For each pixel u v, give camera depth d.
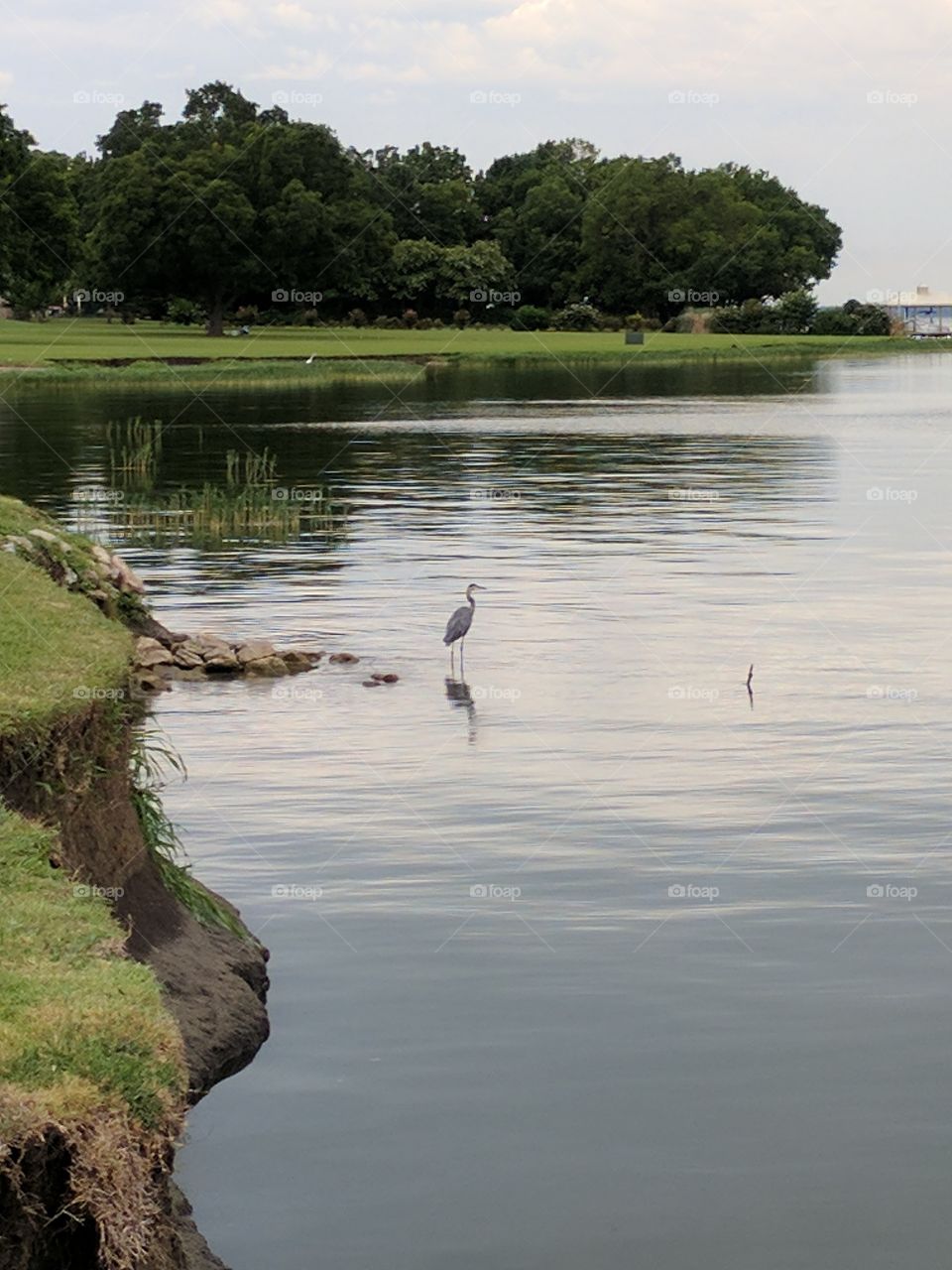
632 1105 10.53
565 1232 9.23
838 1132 10.20
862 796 17.00
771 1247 9.09
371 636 25.34
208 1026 11.30
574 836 15.69
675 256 158.00
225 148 135.38
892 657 23.84
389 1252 9.05
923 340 159.62
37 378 88.56
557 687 22.02
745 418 74.00
